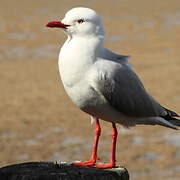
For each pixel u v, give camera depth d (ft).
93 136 50.55
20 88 68.59
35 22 117.29
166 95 63.36
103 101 23.61
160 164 43.86
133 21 118.52
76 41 23.48
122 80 23.85
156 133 51.11
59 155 45.93
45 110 58.75
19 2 148.97
